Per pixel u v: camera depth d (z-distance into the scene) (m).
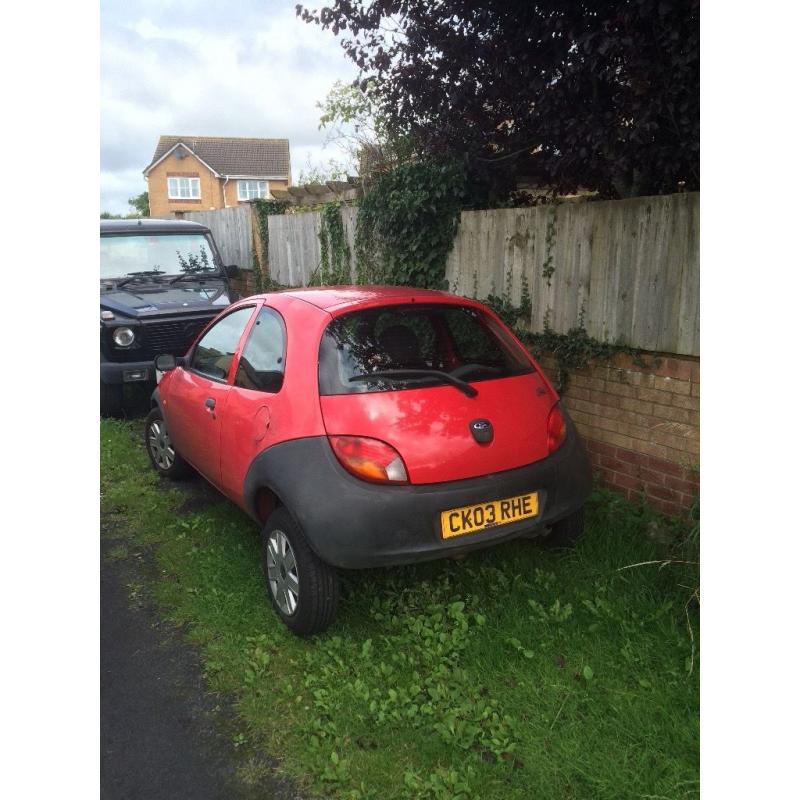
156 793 2.47
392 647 3.22
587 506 4.51
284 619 3.38
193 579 3.92
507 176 6.05
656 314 4.23
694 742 2.52
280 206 11.21
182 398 4.75
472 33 5.20
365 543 2.96
